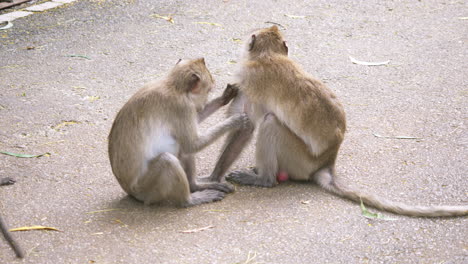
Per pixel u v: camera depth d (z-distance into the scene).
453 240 6.23
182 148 6.95
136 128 6.69
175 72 6.97
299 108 7.16
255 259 5.94
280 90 7.18
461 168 7.61
